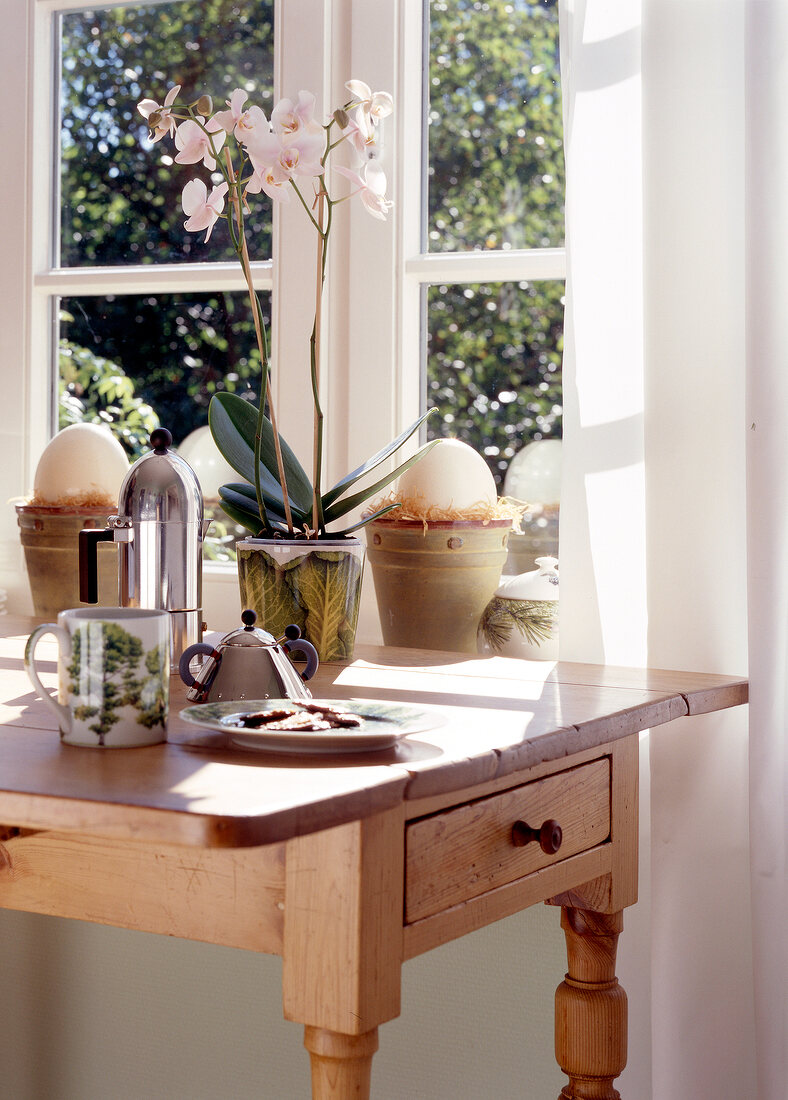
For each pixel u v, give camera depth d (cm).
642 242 126
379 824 73
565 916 112
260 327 123
